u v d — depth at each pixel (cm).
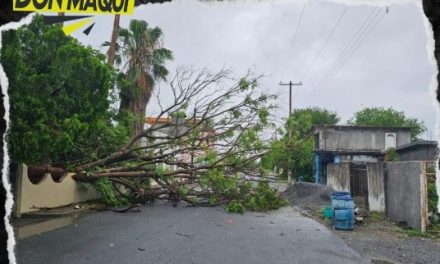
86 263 711
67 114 1065
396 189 1347
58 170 1428
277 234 1058
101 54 1199
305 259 781
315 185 2089
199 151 1703
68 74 1032
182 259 756
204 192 1709
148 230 1072
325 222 1315
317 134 3578
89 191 1762
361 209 1468
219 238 978
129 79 2314
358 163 1888
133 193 1720
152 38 2453
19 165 1237
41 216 1275
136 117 1984
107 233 1012
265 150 1675
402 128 3522
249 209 1650
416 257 825
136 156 1672
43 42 1018
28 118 959
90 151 1634
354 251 869
